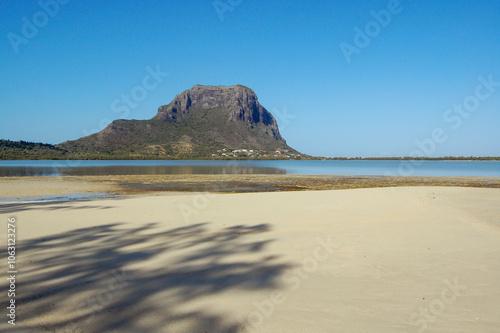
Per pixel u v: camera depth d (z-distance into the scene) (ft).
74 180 119.44
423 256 22.76
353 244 26.16
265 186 102.47
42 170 200.03
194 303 15.57
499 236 27.96
